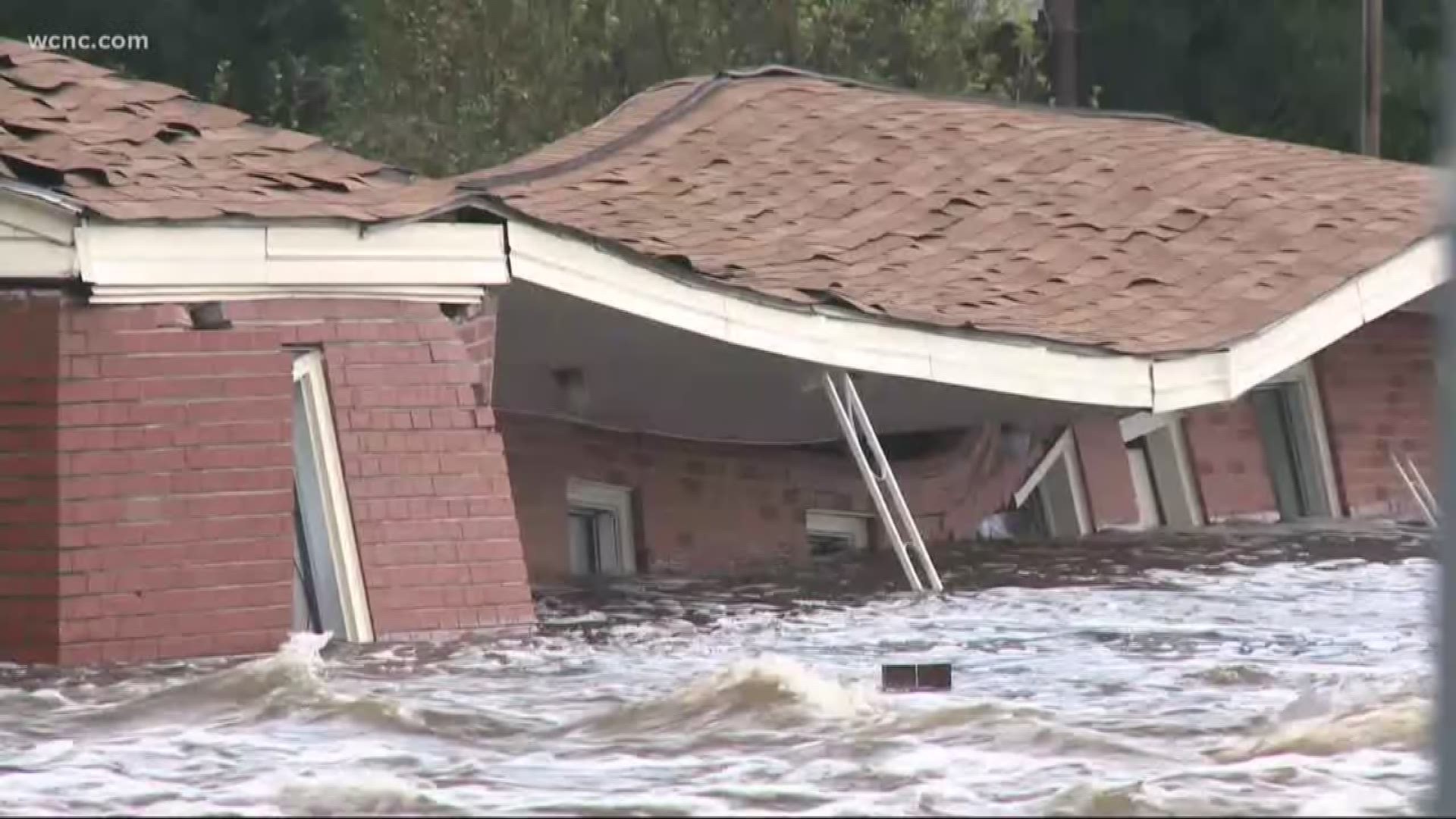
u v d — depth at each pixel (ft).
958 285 228.84
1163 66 564.30
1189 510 254.88
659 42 399.24
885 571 213.25
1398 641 165.17
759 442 225.97
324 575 167.43
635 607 186.60
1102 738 119.85
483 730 126.52
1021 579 205.77
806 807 102.27
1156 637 168.14
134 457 158.10
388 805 103.24
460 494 171.63
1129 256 237.66
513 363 204.03
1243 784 106.83
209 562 159.43
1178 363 213.87
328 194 170.50
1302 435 263.49
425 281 172.14
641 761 115.75
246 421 161.89
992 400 216.54
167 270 160.25
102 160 166.40
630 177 251.80
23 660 154.51
